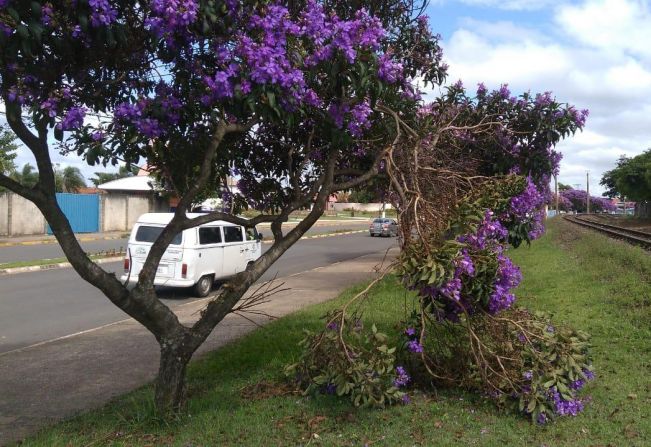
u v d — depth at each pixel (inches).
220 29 138.0
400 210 186.4
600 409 179.2
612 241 819.4
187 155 184.1
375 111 199.0
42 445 161.0
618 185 2210.9
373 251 987.9
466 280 173.2
